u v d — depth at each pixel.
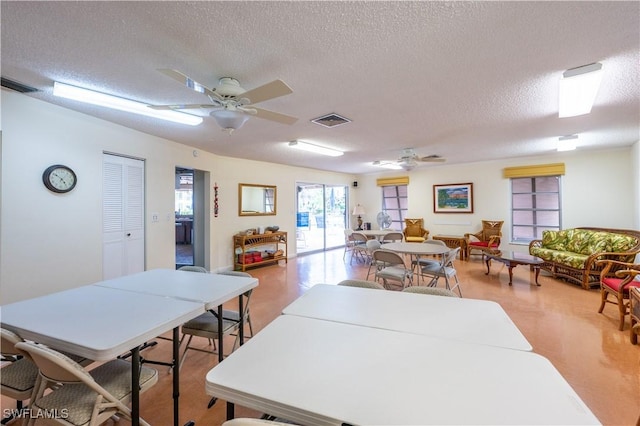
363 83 2.31
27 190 2.58
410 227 7.31
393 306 1.70
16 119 2.49
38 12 1.45
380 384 0.94
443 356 1.12
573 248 4.87
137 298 1.82
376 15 1.50
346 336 1.30
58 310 1.61
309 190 8.14
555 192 5.77
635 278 3.02
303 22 1.56
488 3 1.42
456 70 2.11
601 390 1.92
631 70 2.12
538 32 1.66
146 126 3.46
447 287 3.64
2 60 1.93
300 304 1.74
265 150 4.94
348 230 6.69
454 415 0.80
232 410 1.13
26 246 2.58
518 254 4.99
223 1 1.39
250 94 1.95
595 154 5.30
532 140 4.33
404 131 3.76
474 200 6.62
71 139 2.91
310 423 0.82
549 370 1.02
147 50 1.82
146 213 3.82
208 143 4.39
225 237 5.49
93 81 2.23
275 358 1.11
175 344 1.60
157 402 1.86
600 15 1.51
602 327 2.87
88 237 3.09
